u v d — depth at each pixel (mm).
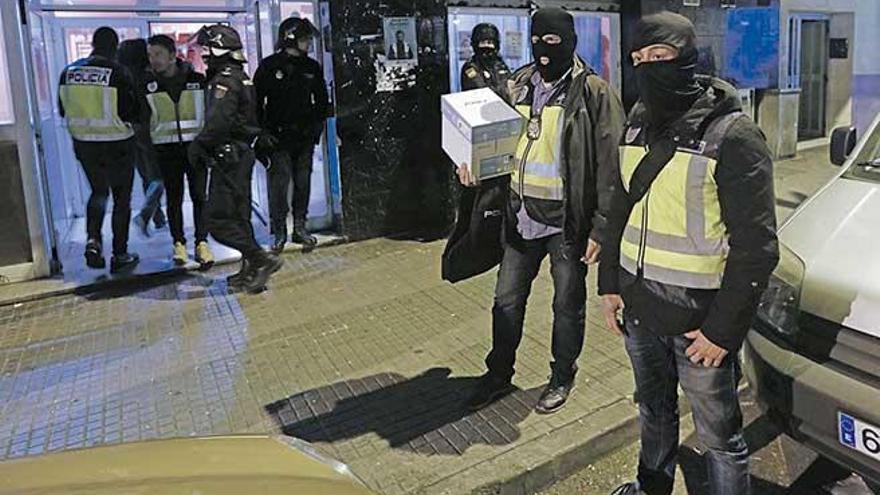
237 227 5426
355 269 5996
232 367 4230
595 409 3559
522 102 3383
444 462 3182
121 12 7164
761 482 3119
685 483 3143
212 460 1887
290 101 6184
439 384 3914
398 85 6695
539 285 5512
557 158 3234
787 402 2598
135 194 8023
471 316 4887
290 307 5184
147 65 6477
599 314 4832
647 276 2398
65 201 7324
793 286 2686
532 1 7344
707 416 2434
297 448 2031
